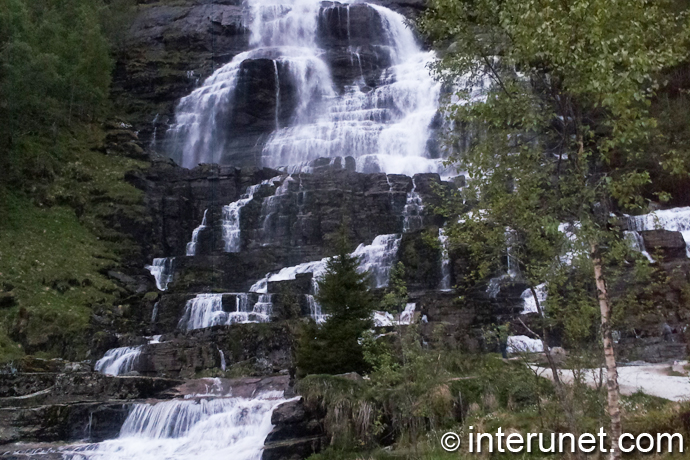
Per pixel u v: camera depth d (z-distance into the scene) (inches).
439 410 653.3
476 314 1119.0
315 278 1298.0
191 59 2420.0
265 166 2055.9
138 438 821.9
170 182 1797.5
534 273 506.9
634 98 464.8
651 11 458.0
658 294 1088.8
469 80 540.1
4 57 1679.4
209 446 775.7
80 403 852.0
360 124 2176.4
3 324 1195.9
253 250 1584.6
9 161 1615.4
